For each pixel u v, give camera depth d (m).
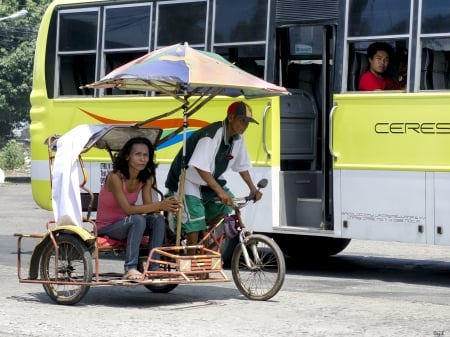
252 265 11.67
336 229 14.23
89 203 12.25
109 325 9.95
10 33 51.72
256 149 14.98
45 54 17.80
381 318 10.50
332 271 15.53
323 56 14.83
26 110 51.53
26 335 9.42
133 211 11.08
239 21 15.36
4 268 15.11
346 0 14.21
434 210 13.26
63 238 11.28
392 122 13.65
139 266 11.52
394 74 13.76
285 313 10.78
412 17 13.54
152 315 10.62
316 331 9.64
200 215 11.54
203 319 10.35
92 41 17.16
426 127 13.33
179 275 11.04
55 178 11.35
